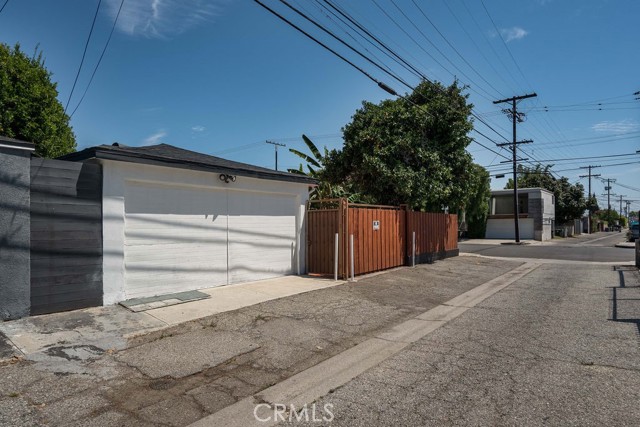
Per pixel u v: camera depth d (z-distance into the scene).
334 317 6.94
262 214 9.71
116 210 6.88
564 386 4.15
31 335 5.24
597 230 81.12
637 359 4.93
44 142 11.06
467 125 14.52
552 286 10.57
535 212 36.53
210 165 8.12
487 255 20.06
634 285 10.36
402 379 4.41
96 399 3.83
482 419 3.47
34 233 5.96
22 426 3.29
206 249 8.43
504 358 5.03
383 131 14.20
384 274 11.47
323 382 4.36
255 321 6.43
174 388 4.15
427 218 14.94
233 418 3.56
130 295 7.14
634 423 3.38
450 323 6.81
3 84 10.28
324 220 10.69
